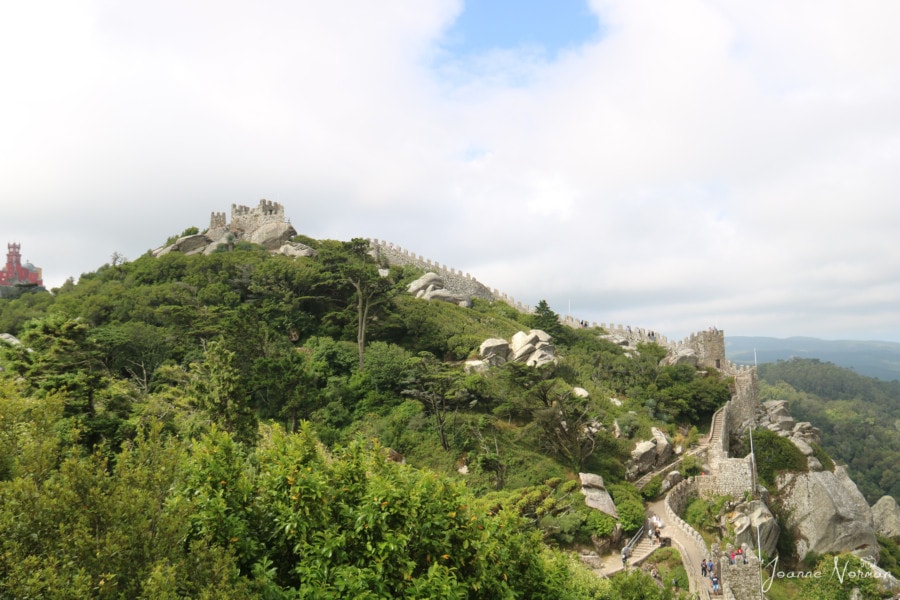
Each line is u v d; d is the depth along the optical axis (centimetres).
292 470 1524
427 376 5531
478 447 5159
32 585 1032
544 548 2944
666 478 5734
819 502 6112
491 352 6956
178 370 5319
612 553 4441
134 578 1149
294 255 9444
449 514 1650
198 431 3528
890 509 8294
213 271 8181
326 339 6750
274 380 4969
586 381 7194
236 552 1344
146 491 1277
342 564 1423
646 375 7650
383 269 10094
